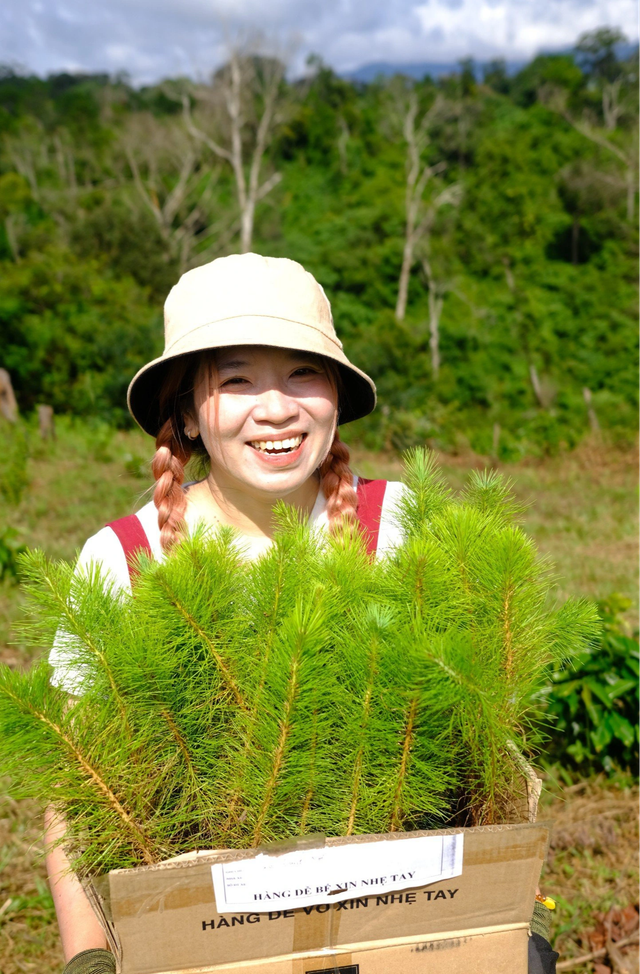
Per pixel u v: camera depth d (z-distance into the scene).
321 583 0.84
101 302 25.55
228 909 0.77
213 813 0.86
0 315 20.02
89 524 7.63
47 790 0.82
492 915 0.83
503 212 42.50
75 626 0.83
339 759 0.83
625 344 35.38
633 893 2.68
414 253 40.94
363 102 60.62
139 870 0.75
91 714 0.83
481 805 0.91
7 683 0.79
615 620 3.63
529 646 0.88
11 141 52.81
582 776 3.38
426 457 1.20
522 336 36.88
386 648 0.77
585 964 2.37
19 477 8.68
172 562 0.87
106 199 44.84
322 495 1.39
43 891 2.57
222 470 1.27
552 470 14.93
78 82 81.44
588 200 42.00
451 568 0.88
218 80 41.56
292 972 0.81
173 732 0.84
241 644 0.86
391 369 28.14
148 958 0.78
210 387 1.18
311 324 1.18
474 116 54.72
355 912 0.81
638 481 12.55
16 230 38.88
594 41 62.09
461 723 0.81
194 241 42.88
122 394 18.64
